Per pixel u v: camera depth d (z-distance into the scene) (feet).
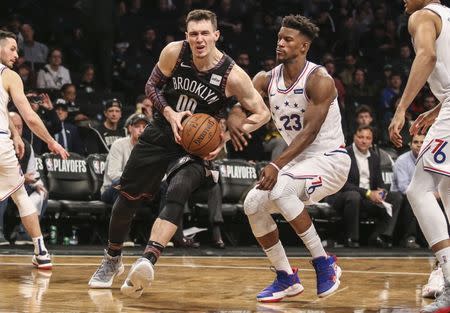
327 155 18.06
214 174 18.53
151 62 47.26
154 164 18.63
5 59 23.34
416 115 44.91
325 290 17.79
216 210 32.86
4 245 30.73
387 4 57.88
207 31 17.57
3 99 21.99
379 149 38.01
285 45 17.69
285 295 17.94
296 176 17.66
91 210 32.55
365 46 54.24
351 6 55.72
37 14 48.47
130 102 45.55
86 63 43.96
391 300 18.34
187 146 17.57
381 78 51.26
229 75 17.93
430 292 18.65
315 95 17.51
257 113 18.02
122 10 50.03
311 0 55.52
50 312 15.57
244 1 53.11
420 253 32.19
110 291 18.92
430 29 15.94
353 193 34.37
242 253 30.53
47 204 32.07
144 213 32.68
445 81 16.20
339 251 32.32
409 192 16.30
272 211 17.90
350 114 43.60
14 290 18.76
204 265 25.79
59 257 27.58
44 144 35.22
